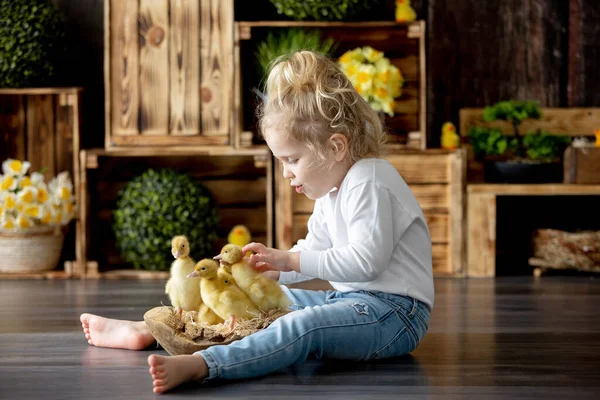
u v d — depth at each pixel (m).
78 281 4.31
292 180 2.68
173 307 2.87
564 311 3.60
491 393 2.44
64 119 4.76
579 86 4.82
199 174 4.78
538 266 4.45
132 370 2.68
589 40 4.80
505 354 2.88
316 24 4.40
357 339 2.58
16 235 4.33
